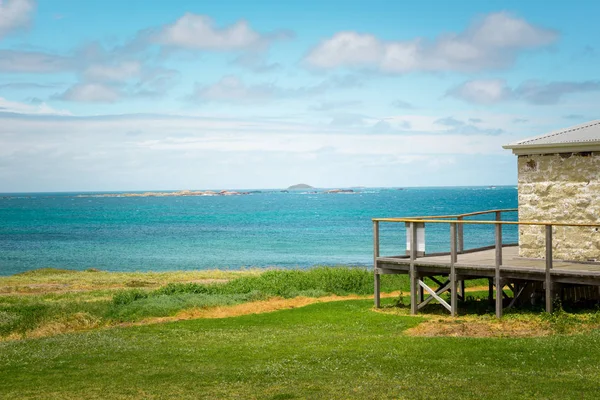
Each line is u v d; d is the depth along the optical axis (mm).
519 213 21312
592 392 10336
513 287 21500
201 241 82438
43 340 17500
